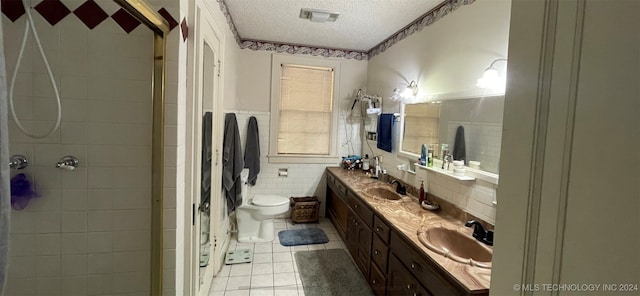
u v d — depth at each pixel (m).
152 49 1.35
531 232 0.53
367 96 3.54
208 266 2.26
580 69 0.45
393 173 3.00
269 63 3.59
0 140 0.56
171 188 1.42
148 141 1.39
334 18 2.63
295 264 2.70
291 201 3.79
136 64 1.35
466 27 1.96
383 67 3.34
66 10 1.28
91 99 1.33
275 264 2.70
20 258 1.34
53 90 1.30
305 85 3.76
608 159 0.41
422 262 1.50
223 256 2.79
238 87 3.52
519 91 0.56
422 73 2.53
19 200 1.29
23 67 1.26
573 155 0.46
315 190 3.90
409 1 2.25
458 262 1.37
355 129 3.91
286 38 3.40
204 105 1.98
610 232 0.41
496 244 0.63
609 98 0.41
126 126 1.37
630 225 0.39
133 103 1.37
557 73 0.48
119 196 1.40
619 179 0.40
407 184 2.69
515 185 0.57
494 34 1.71
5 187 0.57
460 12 2.03
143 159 1.40
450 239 1.76
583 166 0.44
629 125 0.39
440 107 2.23
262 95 3.61
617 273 0.40
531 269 0.53
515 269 0.57
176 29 1.37
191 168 1.62
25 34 1.19
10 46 1.23
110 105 1.35
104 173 1.37
